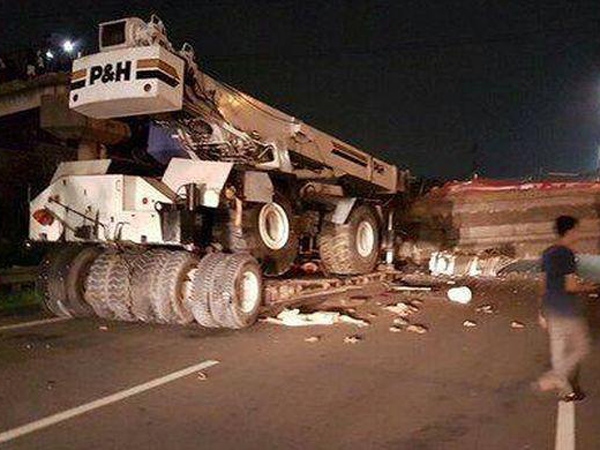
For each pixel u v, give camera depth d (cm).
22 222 2000
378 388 600
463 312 1035
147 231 893
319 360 706
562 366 563
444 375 649
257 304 904
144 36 859
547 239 1900
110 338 816
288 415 522
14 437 468
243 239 989
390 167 1530
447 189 1956
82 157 1225
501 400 567
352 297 1185
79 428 488
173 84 858
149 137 1073
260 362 696
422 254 1895
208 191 901
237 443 460
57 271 948
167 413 524
